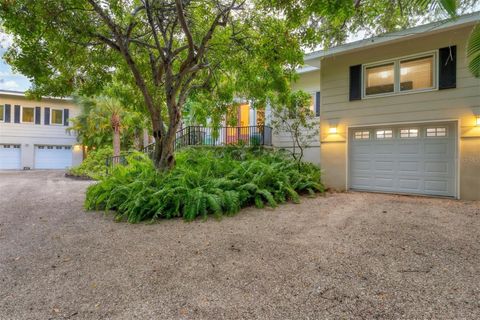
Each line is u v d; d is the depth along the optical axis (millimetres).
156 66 7598
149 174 6562
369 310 2258
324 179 9203
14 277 2951
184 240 4078
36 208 6434
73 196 8086
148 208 5273
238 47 7047
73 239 4199
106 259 3414
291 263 3203
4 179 12688
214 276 2922
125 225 4945
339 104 8945
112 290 2664
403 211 5746
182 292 2611
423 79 7551
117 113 15273
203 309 2330
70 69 6734
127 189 5863
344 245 3764
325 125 9242
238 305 2377
